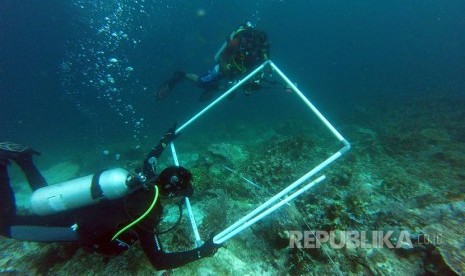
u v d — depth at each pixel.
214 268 3.18
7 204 2.89
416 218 3.82
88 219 2.51
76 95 44.59
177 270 3.10
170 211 4.41
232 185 5.20
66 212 2.60
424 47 57.59
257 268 3.29
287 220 3.59
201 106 25.78
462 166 6.66
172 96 32.34
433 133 8.87
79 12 17.84
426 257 3.11
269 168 5.62
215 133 14.64
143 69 37.00
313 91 28.84
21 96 70.56
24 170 3.45
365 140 9.05
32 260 3.36
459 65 31.09
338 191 4.88
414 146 8.10
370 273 3.11
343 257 3.26
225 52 5.43
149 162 3.21
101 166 10.25
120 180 2.41
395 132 9.73
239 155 7.05
